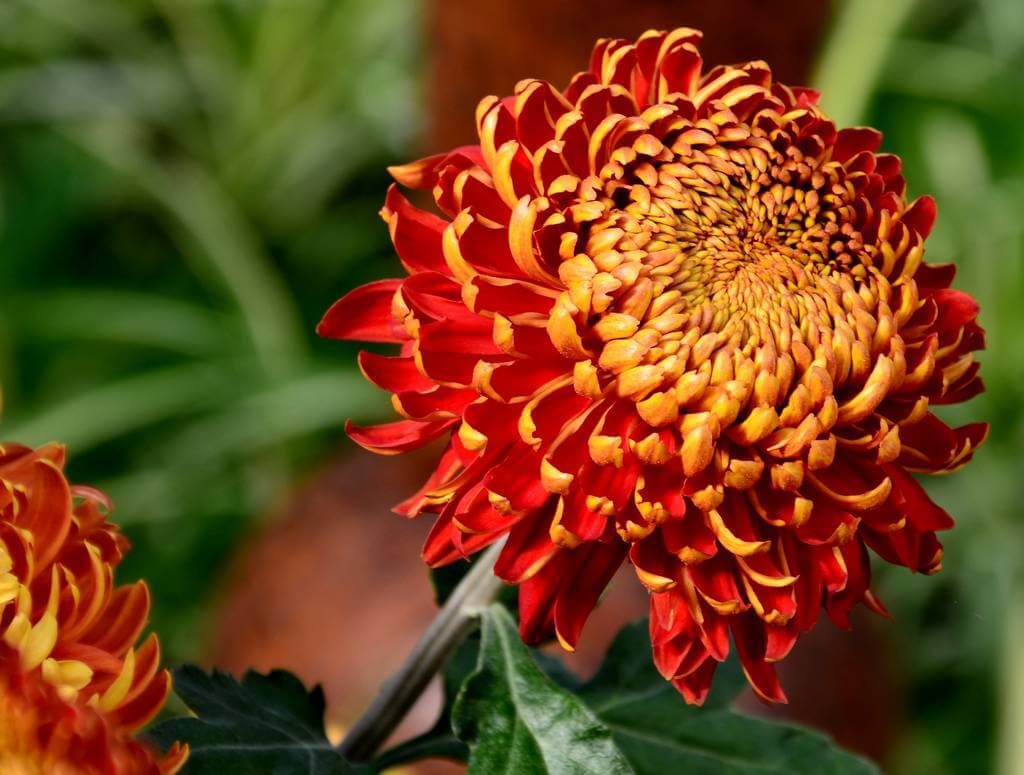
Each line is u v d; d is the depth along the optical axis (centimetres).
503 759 62
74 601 58
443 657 65
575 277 60
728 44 82
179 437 130
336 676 94
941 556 62
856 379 61
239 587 104
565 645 60
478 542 60
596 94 62
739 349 61
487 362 60
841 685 95
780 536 61
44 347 131
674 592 61
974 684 125
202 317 129
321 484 104
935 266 63
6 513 58
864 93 109
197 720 63
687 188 62
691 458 60
